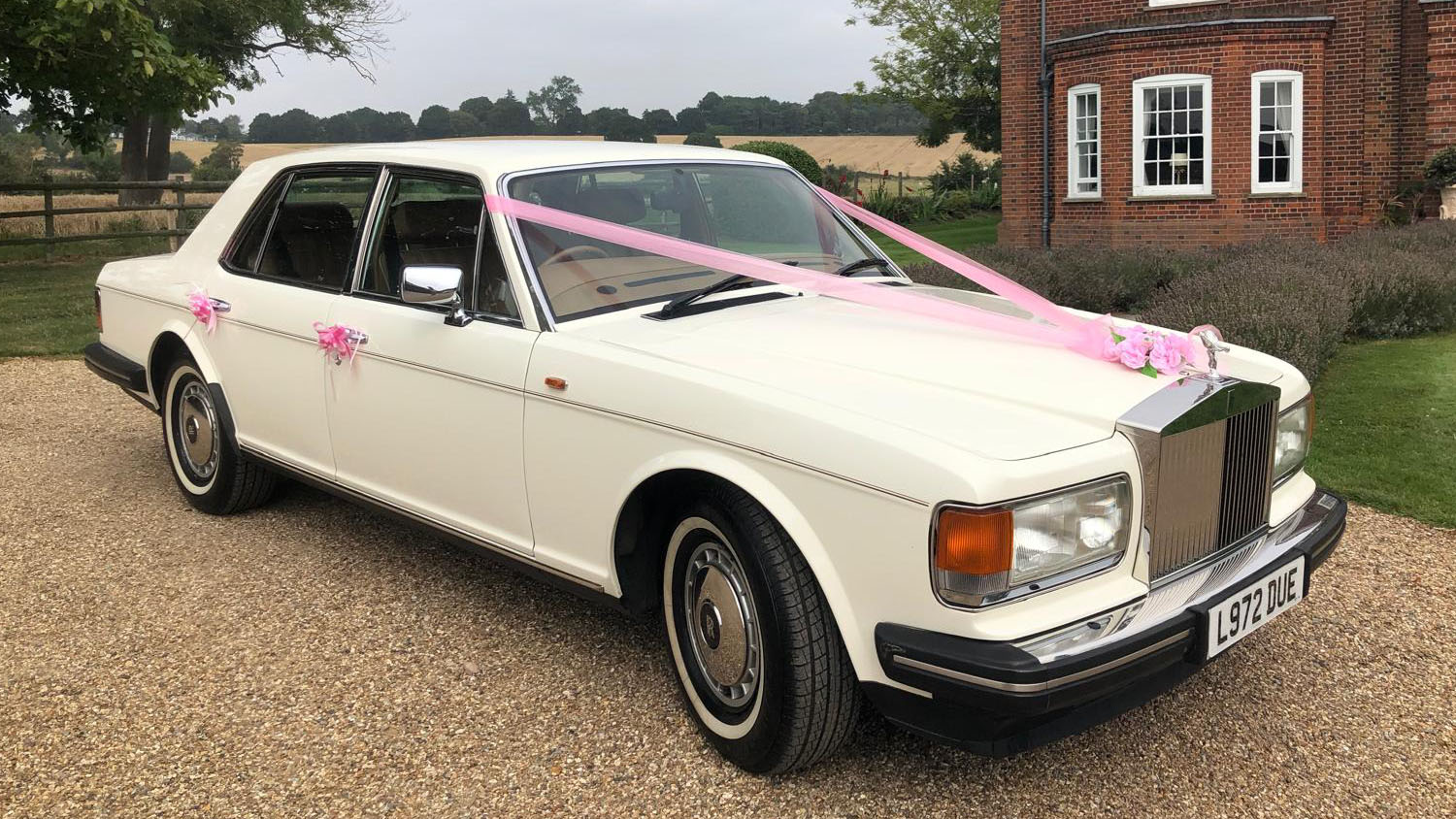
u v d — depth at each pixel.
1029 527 2.56
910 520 2.57
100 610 4.23
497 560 3.80
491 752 3.21
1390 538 4.87
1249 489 3.07
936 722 2.66
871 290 3.88
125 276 5.65
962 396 2.90
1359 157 16.92
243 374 4.80
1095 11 18.67
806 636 2.82
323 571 4.62
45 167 49.47
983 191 35.88
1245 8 16.73
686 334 3.41
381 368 4.02
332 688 3.60
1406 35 16.42
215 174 44.16
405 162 4.12
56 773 3.12
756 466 2.88
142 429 7.15
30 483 5.92
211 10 28.80
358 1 31.66
